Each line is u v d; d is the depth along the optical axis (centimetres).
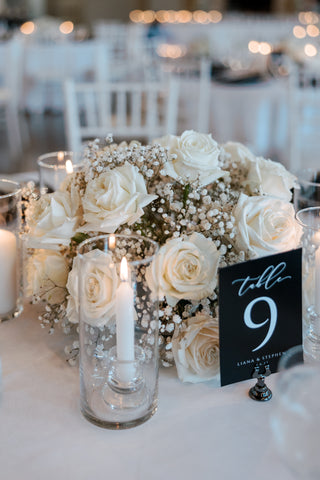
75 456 77
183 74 368
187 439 80
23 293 119
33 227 97
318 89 343
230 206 100
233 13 973
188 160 100
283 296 87
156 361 82
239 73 379
